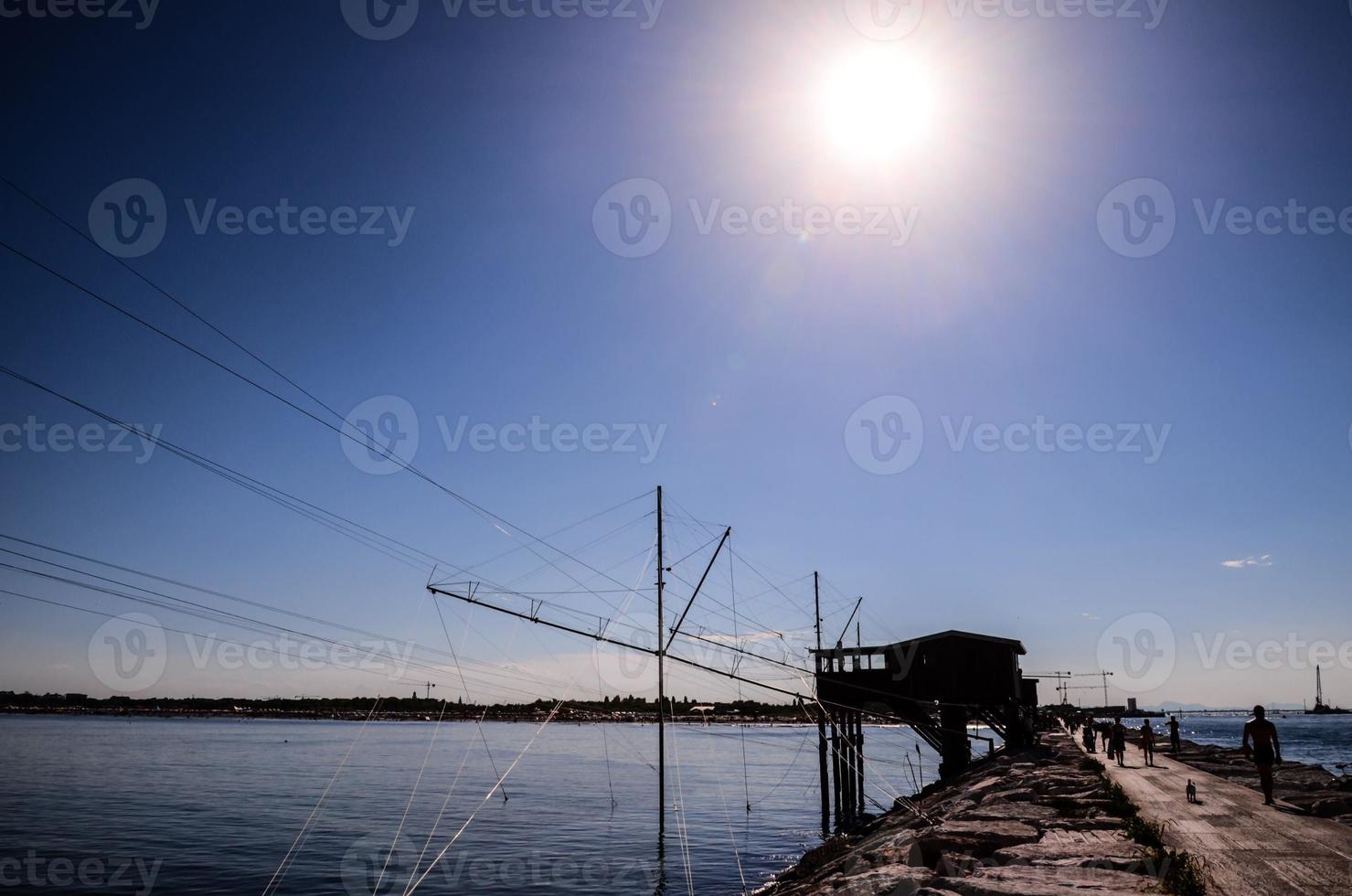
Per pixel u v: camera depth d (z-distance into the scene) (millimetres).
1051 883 11352
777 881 29062
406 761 96750
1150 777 26203
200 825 47719
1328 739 134125
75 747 112750
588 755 107875
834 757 47250
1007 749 46000
